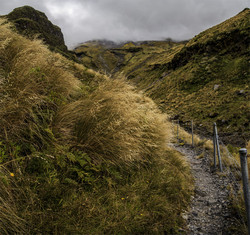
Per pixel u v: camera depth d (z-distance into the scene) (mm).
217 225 2719
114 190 2633
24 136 2512
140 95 4633
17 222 1678
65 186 2229
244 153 2021
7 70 3141
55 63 3652
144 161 3611
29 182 2021
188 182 4266
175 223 2609
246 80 27625
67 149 2590
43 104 2939
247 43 35781
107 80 3998
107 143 2918
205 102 26141
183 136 12789
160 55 164000
